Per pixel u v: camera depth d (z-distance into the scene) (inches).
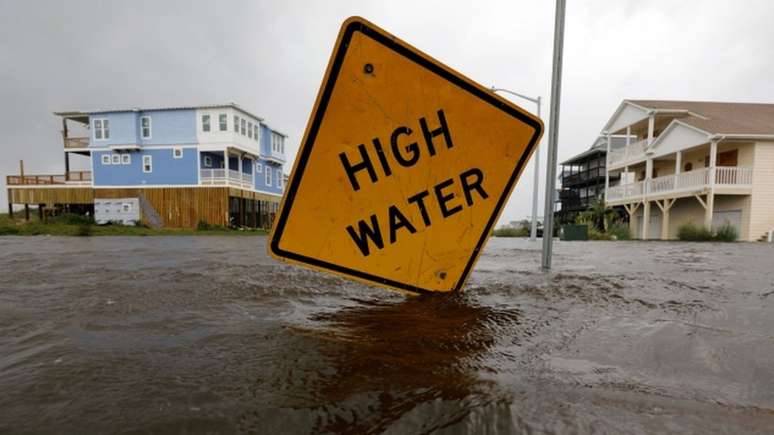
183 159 1033.5
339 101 82.9
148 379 47.8
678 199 797.2
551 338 65.1
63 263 186.4
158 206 1035.3
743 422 38.9
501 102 90.5
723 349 59.6
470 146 90.7
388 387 46.3
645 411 41.2
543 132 93.0
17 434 36.2
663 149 780.0
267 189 1334.9
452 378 48.9
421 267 92.9
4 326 71.2
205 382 47.1
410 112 86.6
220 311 84.1
